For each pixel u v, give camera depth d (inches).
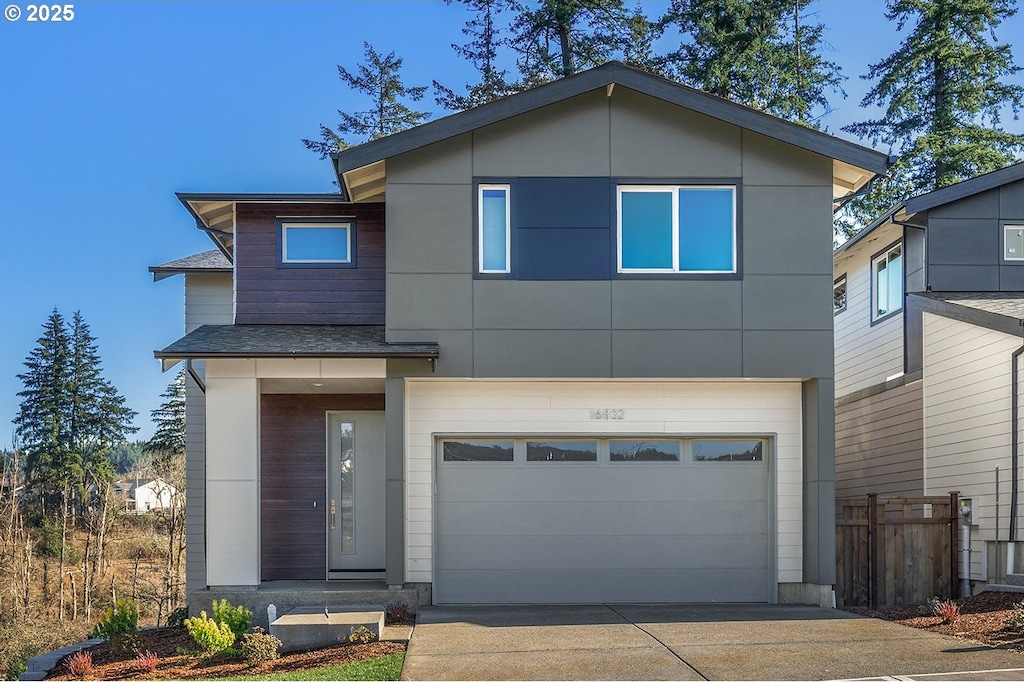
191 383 836.6
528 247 550.0
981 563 578.2
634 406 563.5
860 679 345.4
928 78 1232.8
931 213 680.4
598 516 561.6
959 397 641.0
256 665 413.7
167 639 502.6
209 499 532.4
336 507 612.4
